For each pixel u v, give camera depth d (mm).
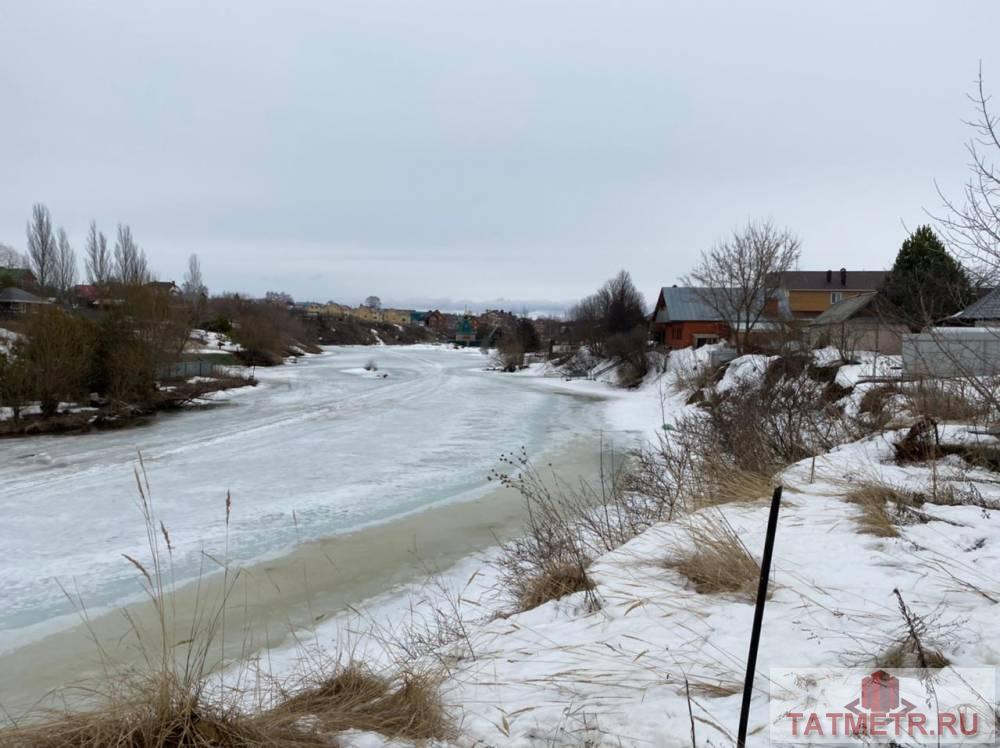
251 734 2463
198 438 18891
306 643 5707
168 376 29375
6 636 6391
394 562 8297
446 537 9367
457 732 2482
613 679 2746
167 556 8688
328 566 8203
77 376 21922
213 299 86125
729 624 3158
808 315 49219
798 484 6160
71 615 6875
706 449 8672
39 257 54812
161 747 2363
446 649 3850
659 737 2221
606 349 44062
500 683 2871
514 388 37438
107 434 19641
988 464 6117
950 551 3783
